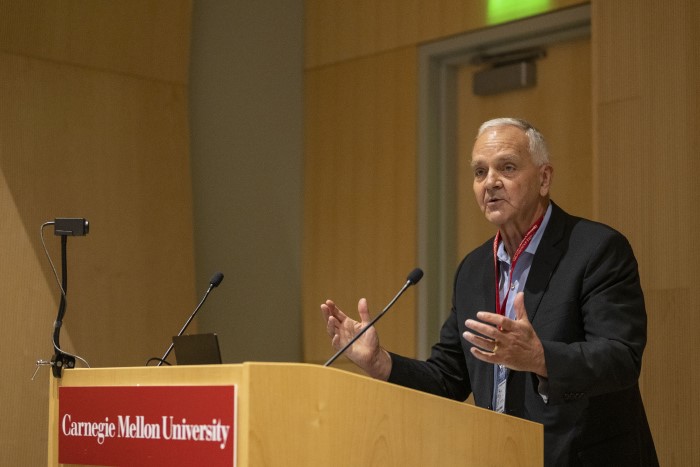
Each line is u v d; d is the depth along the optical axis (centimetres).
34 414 888
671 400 786
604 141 847
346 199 1118
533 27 968
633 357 456
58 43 945
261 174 1121
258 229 1112
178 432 365
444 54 1053
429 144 1057
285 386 345
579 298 496
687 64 803
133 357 968
